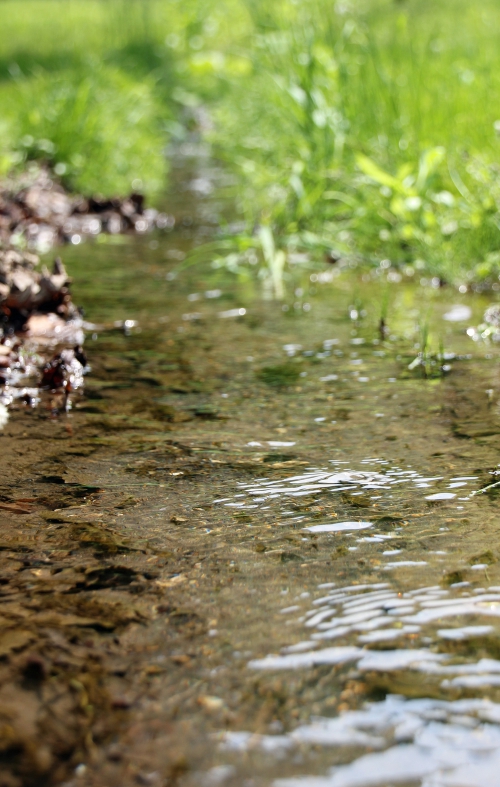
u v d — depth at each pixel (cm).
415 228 425
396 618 139
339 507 179
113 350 294
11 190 557
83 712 119
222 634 136
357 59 578
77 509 179
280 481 192
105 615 141
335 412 236
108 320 331
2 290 323
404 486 188
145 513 177
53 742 113
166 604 144
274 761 110
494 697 121
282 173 539
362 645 132
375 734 114
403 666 127
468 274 396
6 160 591
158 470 199
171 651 132
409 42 579
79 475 197
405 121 499
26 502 182
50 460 205
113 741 113
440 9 896
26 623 139
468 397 246
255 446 213
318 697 121
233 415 235
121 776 108
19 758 111
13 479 194
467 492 184
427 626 137
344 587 148
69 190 602
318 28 610
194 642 134
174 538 166
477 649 131
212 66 765
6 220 505
